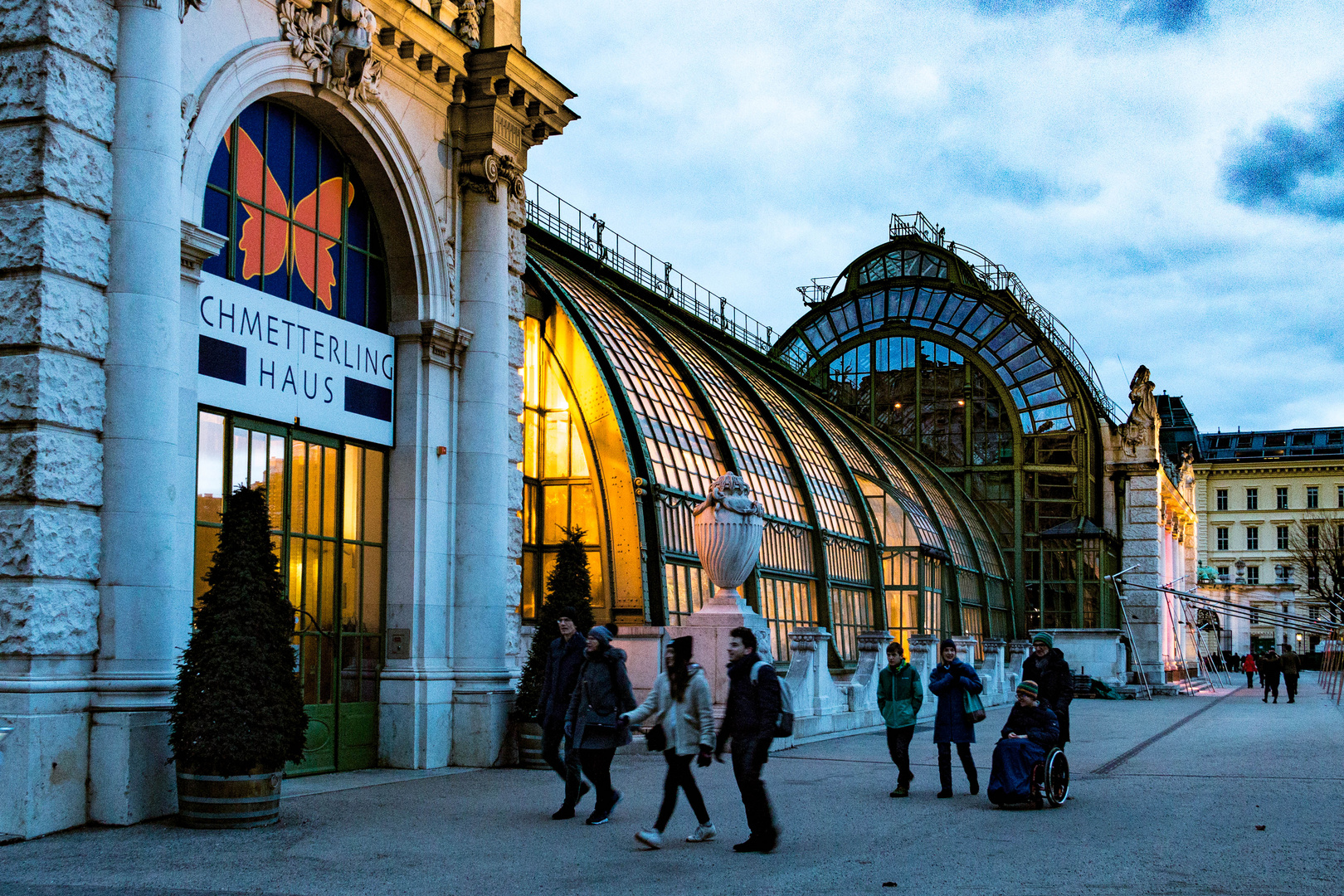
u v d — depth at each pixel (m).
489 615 18.20
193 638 11.99
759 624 21.19
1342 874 10.08
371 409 17.42
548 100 19.69
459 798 14.20
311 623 16.16
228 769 11.71
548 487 24.75
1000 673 36.66
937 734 15.11
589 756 12.41
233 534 12.12
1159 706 40.03
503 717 17.83
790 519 32.50
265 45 14.92
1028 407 53.59
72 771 11.69
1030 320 53.22
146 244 12.45
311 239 16.55
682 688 11.33
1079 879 9.81
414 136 17.78
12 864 10.09
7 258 11.73
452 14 19.00
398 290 18.03
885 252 56.00
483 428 18.50
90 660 12.09
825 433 39.25
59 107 11.87
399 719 17.17
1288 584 101.38
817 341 57.00
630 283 36.34
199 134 13.77
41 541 11.55
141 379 12.32
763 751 11.05
